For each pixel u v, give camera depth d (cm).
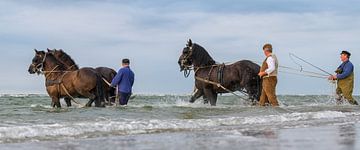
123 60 1677
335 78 1759
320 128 973
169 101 2348
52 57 1639
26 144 737
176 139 783
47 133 870
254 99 1644
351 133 853
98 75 1595
